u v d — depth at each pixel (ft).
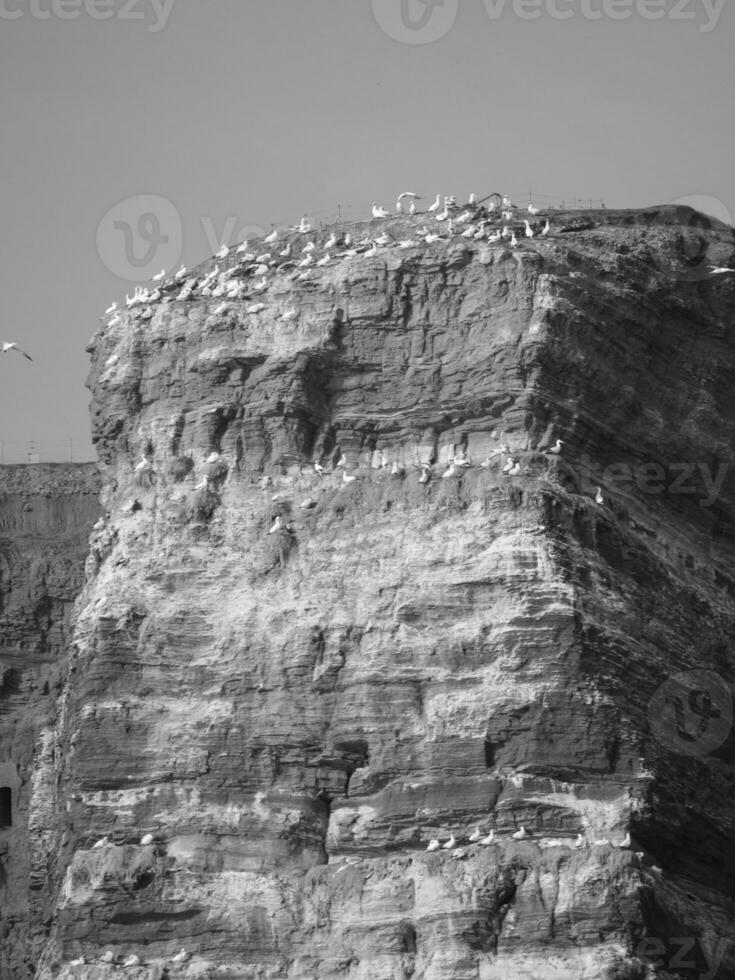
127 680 511.40
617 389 520.01
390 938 483.10
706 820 504.02
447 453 515.91
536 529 501.97
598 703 492.95
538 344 511.40
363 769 499.10
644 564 513.04
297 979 486.38
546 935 478.59
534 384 512.22
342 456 519.60
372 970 482.28
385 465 516.73
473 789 491.72
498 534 503.20
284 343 524.11
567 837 488.02
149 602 515.09
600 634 497.46
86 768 507.71
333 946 486.38
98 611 515.09
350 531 511.81
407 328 521.65
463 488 508.94
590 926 477.77
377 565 507.71
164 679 510.17
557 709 492.13
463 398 515.91
